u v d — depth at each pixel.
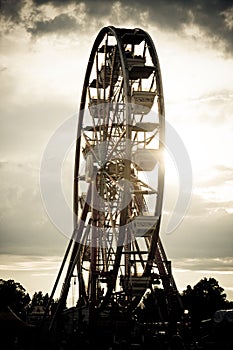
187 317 49.31
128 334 49.53
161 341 44.12
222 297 121.50
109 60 54.69
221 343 43.53
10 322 47.09
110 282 50.47
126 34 50.78
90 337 49.50
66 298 59.19
